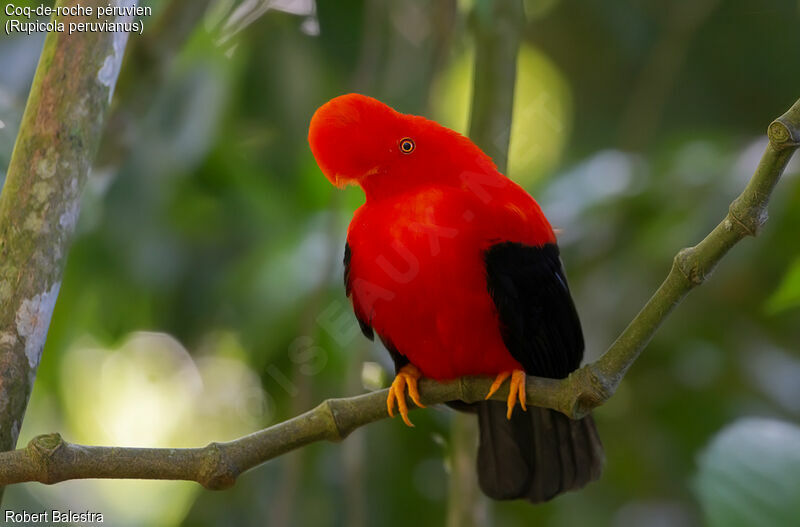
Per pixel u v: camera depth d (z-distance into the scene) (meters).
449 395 6.67
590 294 10.10
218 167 10.59
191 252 10.27
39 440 5.04
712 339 10.80
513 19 7.30
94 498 11.78
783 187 9.48
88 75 5.42
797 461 4.92
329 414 5.58
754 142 10.32
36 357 5.30
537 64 13.12
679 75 12.98
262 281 9.47
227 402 10.62
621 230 10.23
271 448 5.48
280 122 10.74
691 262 5.03
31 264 5.25
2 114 7.27
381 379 8.98
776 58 12.88
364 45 9.21
